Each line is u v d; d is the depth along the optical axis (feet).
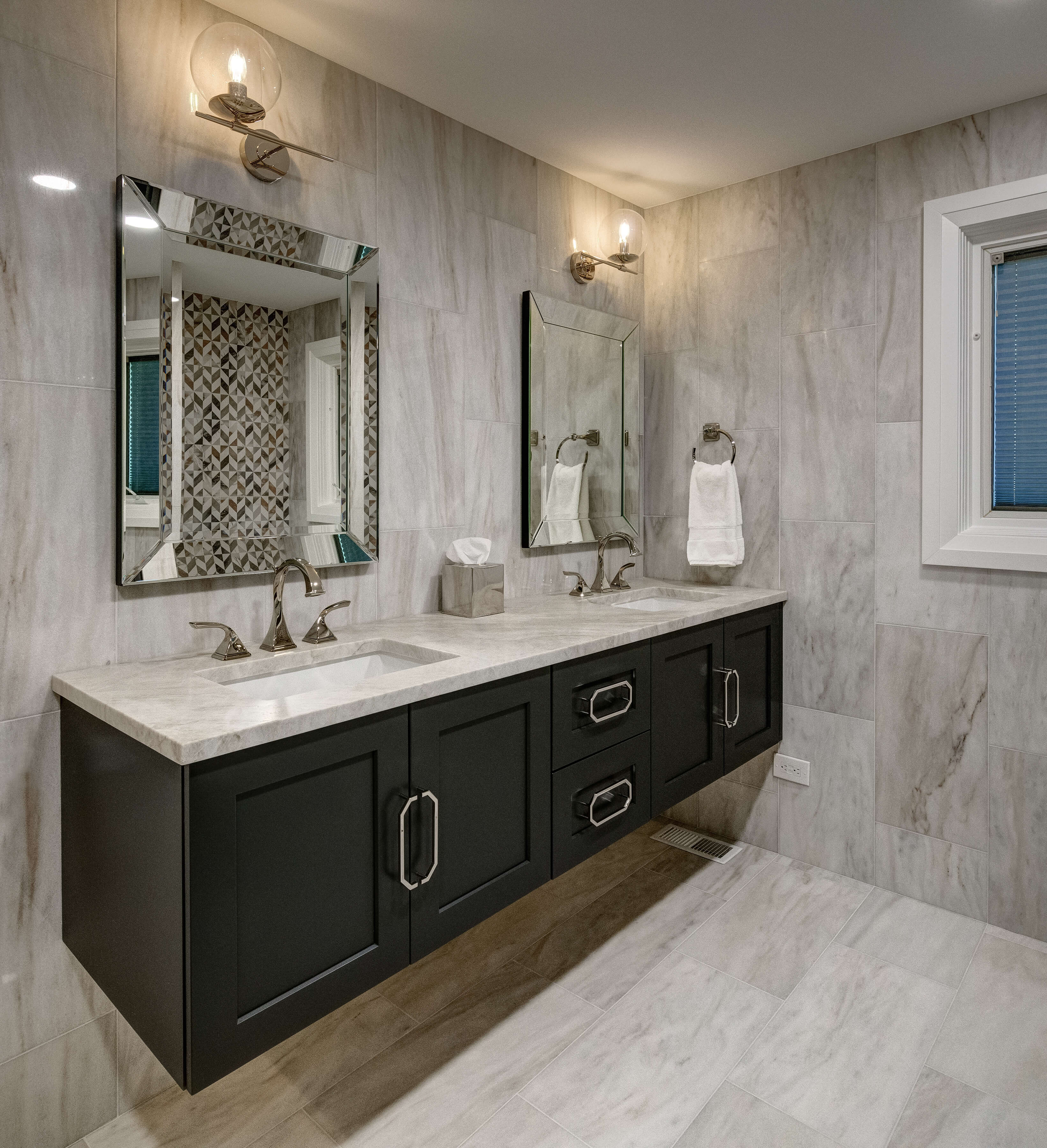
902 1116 5.21
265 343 5.85
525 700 5.57
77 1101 5.13
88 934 4.75
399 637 6.19
